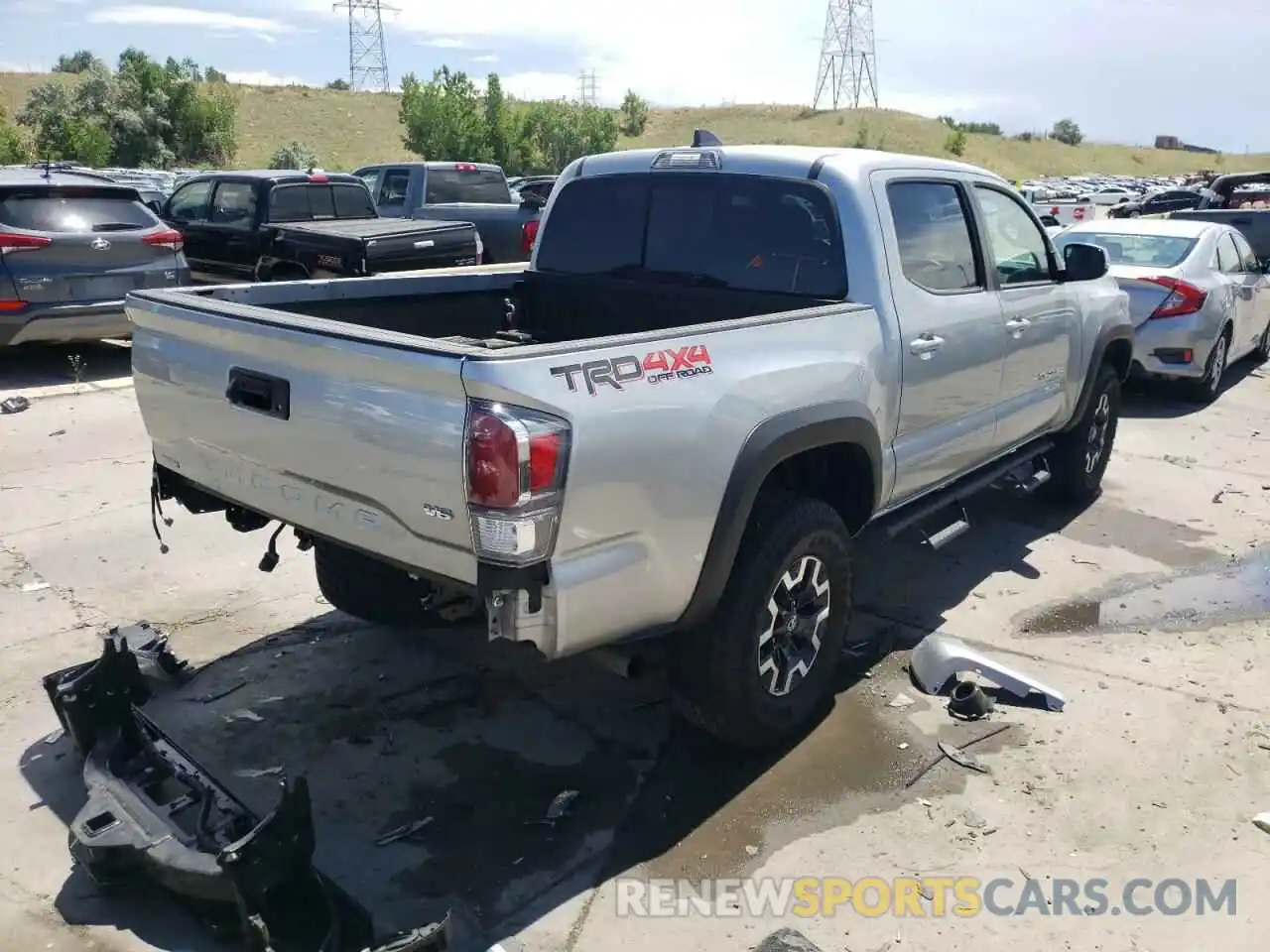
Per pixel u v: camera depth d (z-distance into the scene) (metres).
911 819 3.39
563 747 3.78
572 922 2.91
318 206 12.33
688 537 3.11
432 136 55.53
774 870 3.15
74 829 2.96
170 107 57.00
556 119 60.44
